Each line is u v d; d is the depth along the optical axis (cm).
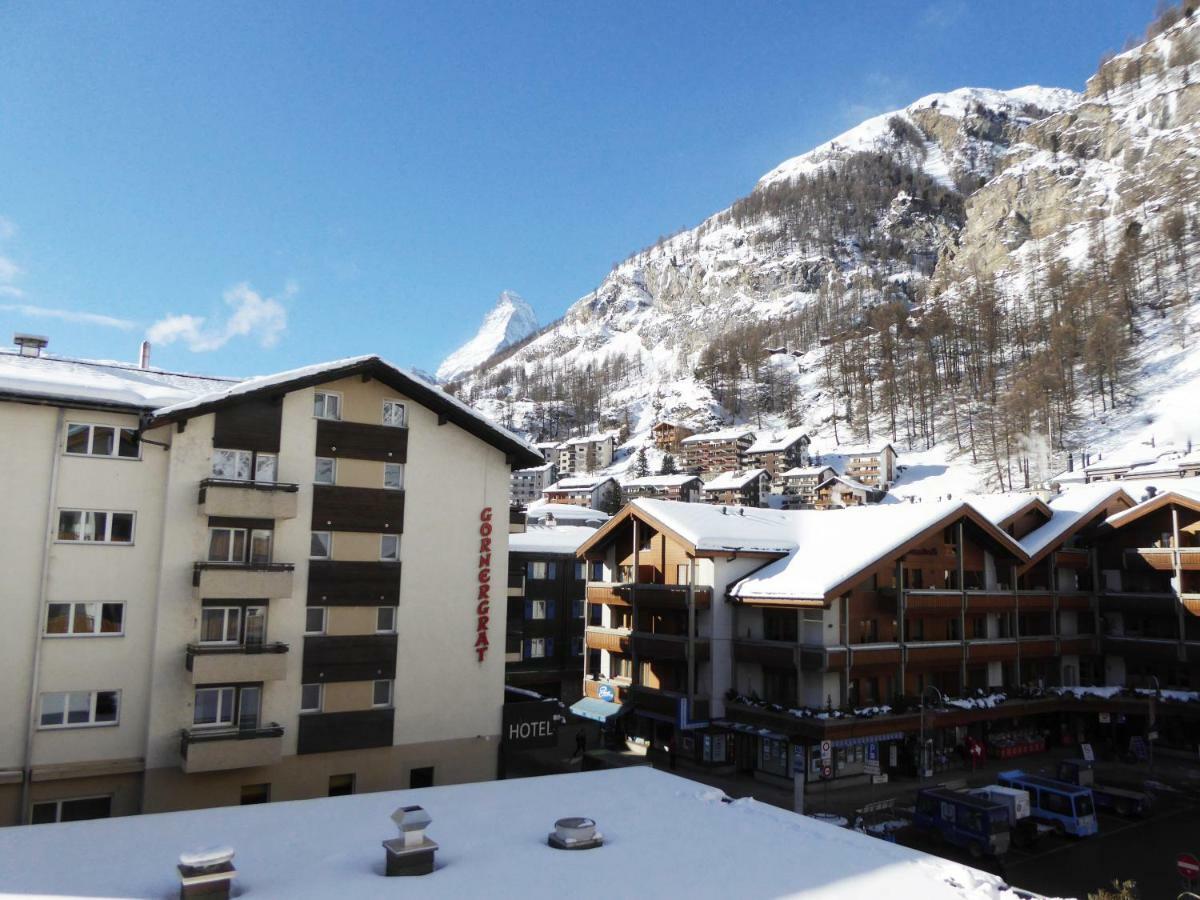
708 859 1409
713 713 4072
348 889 1238
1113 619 4950
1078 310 18650
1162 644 4559
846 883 1304
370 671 2933
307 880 1277
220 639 2705
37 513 2494
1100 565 5025
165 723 2581
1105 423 14188
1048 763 4328
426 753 3022
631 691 4450
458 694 3114
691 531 4134
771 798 3588
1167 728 4606
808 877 1329
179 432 2688
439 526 3145
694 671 4094
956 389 18975
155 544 2656
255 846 1446
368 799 1786
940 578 4300
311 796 2786
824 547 4181
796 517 4825
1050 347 17338
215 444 2742
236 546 2758
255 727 2700
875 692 3941
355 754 2886
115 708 2561
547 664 5453
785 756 3838
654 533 4612
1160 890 2622
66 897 1192
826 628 3769
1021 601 4553
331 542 2941
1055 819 3231
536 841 1501
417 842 1336
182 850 1416
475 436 3262
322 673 2839
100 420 2619
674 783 1981
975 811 2923
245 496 2678
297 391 2903
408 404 3139
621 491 17612
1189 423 12769
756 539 4272
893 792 3716
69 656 2500
